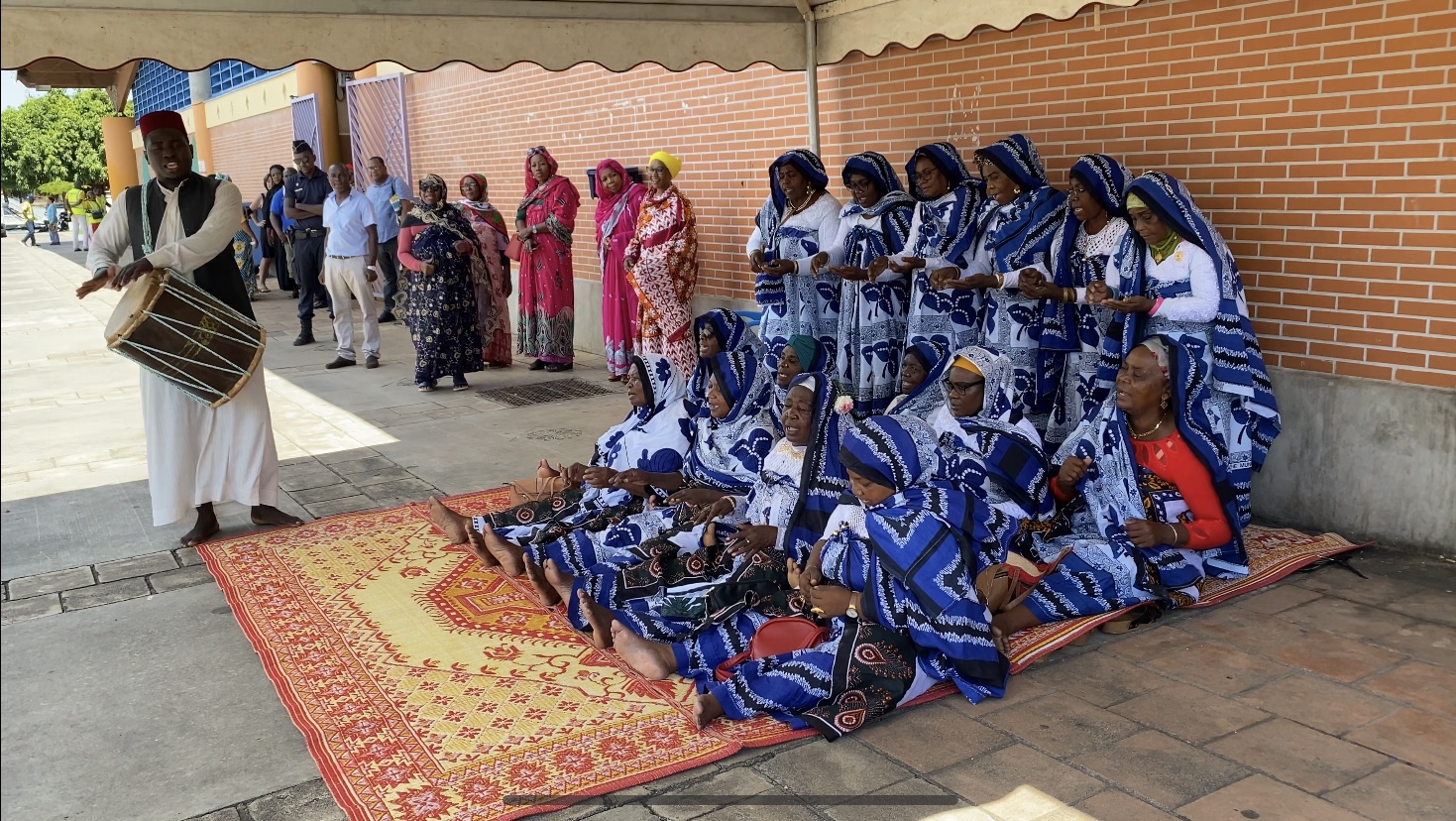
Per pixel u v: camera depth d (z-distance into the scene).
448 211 8.84
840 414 4.03
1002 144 5.54
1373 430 4.86
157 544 5.46
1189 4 5.32
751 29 6.32
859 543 3.61
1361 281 4.84
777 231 6.86
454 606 4.53
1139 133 5.64
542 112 11.19
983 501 3.79
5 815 3.11
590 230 10.67
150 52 4.81
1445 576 4.53
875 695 3.46
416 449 7.16
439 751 3.37
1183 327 4.72
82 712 3.73
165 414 5.21
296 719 3.59
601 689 3.76
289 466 6.83
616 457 5.00
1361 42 4.69
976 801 3.02
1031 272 5.14
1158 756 3.23
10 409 8.64
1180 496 4.11
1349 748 3.24
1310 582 4.53
